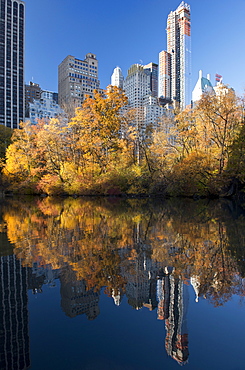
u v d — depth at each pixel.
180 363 2.60
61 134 40.72
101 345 2.90
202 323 3.39
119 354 2.77
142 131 40.59
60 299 4.05
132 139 40.00
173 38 182.00
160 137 39.12
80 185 36.84
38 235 8.80
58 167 41.28
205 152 31.81
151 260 5.95
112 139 40.31
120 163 39.12
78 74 135.25
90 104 38.94
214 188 28.25
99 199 31.34
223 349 2.86
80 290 4.36
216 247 7.11
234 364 2.60
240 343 2.95
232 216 13.59
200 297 4.10
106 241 7.86
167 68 180.88
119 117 40.22
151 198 32.62
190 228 10.01
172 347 2.82
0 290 4.36
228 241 7.80
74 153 40.44
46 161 43.19
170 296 4.12
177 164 29.98
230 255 6.35
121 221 12.02
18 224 11.21
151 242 7.70
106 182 35.72
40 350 2.85
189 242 7.70
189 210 16.97
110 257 6.18
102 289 4.39
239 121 29.95
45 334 3.15
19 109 111.56
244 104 28.52
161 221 11.95
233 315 3.57
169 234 8.88
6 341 2.98
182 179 29.41
